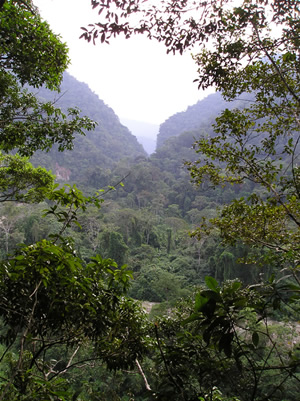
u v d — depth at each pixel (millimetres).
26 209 33688
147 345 2461
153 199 50062
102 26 2035
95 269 2330
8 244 26812
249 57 2982
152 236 36594
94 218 33688
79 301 2062
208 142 4461
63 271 1880
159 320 3396
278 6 2436
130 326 2482
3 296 1827
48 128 4516
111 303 2287
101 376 7668
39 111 4582
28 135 4523
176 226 39094
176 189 54031
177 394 1273
